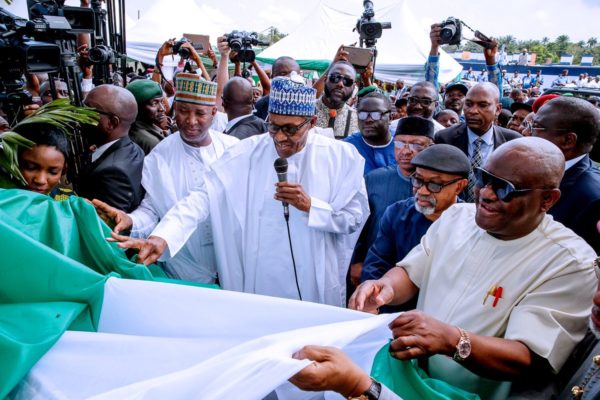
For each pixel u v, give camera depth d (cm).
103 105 265
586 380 143
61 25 268
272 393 161
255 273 265
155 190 283
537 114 278
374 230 307
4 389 134
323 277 261
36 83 433
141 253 218
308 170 257
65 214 185
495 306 171
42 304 158
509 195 163
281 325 166
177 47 471
